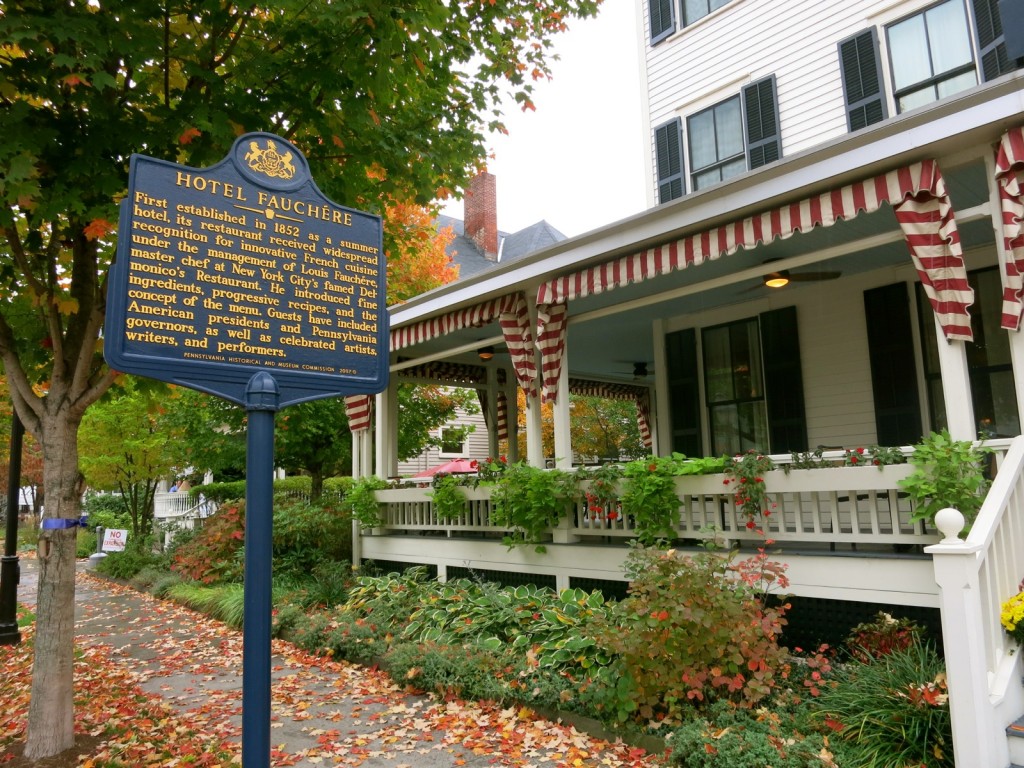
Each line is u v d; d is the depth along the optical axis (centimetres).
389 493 1020
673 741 435
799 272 859
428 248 1523
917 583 503
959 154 528
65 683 479
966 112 493
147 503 1773
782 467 579
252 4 485
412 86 639
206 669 714
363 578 937
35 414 507
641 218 675
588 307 992
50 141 462
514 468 798
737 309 1004
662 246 689
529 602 707
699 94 1138
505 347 1247
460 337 1164
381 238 389
